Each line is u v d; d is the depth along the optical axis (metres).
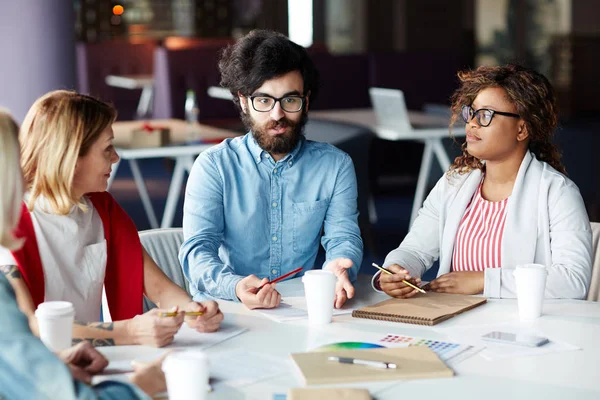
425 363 1.67
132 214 7.02
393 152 7.46
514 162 2.51
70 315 1.75
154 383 1.56
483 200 2.55
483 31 11.20
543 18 11.10
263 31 2.52
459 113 2.58
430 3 11.12
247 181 2.59
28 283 2.06
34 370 1.32
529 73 2.46
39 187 2.09
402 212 7.00
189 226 2.55
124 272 2.30
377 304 2.12
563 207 2.42
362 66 7.77
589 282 2.34
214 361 1.73
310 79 2.55
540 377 1.62
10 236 1.39
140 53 10.09
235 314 2.08
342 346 1.80
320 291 1.96
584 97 10.97
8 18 5.74
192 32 12.16
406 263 2.55
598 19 10.84
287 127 2.51
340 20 11.58
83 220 2.22
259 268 2.63
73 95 2.12
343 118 6.16
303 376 1.60
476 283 2.30
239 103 2.62
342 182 2.64
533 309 2.02
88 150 2.11
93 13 11.80
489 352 1.77
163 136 4.75
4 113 1.37
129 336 1.84
